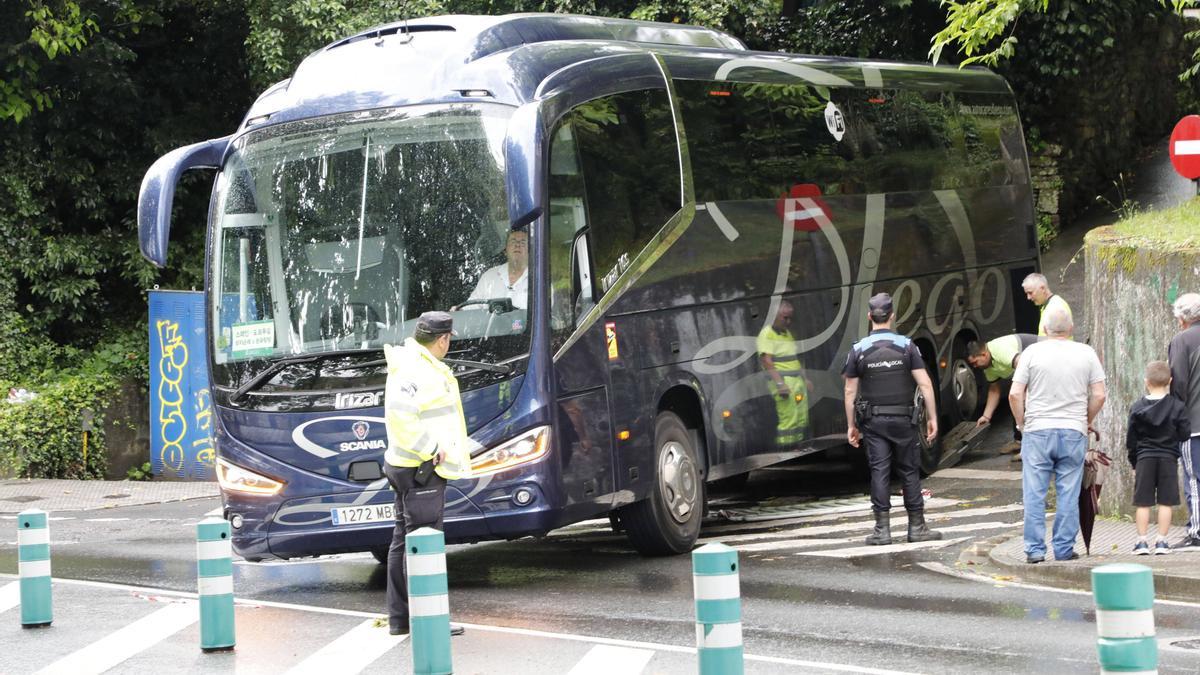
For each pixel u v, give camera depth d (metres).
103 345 24.17
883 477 12.18
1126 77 27.11
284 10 23.28
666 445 12.29
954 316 17.33
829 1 26.91
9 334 22.89
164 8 25.48
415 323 10.86
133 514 17.48
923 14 26.59
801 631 8.69
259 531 11.07
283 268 11.26
